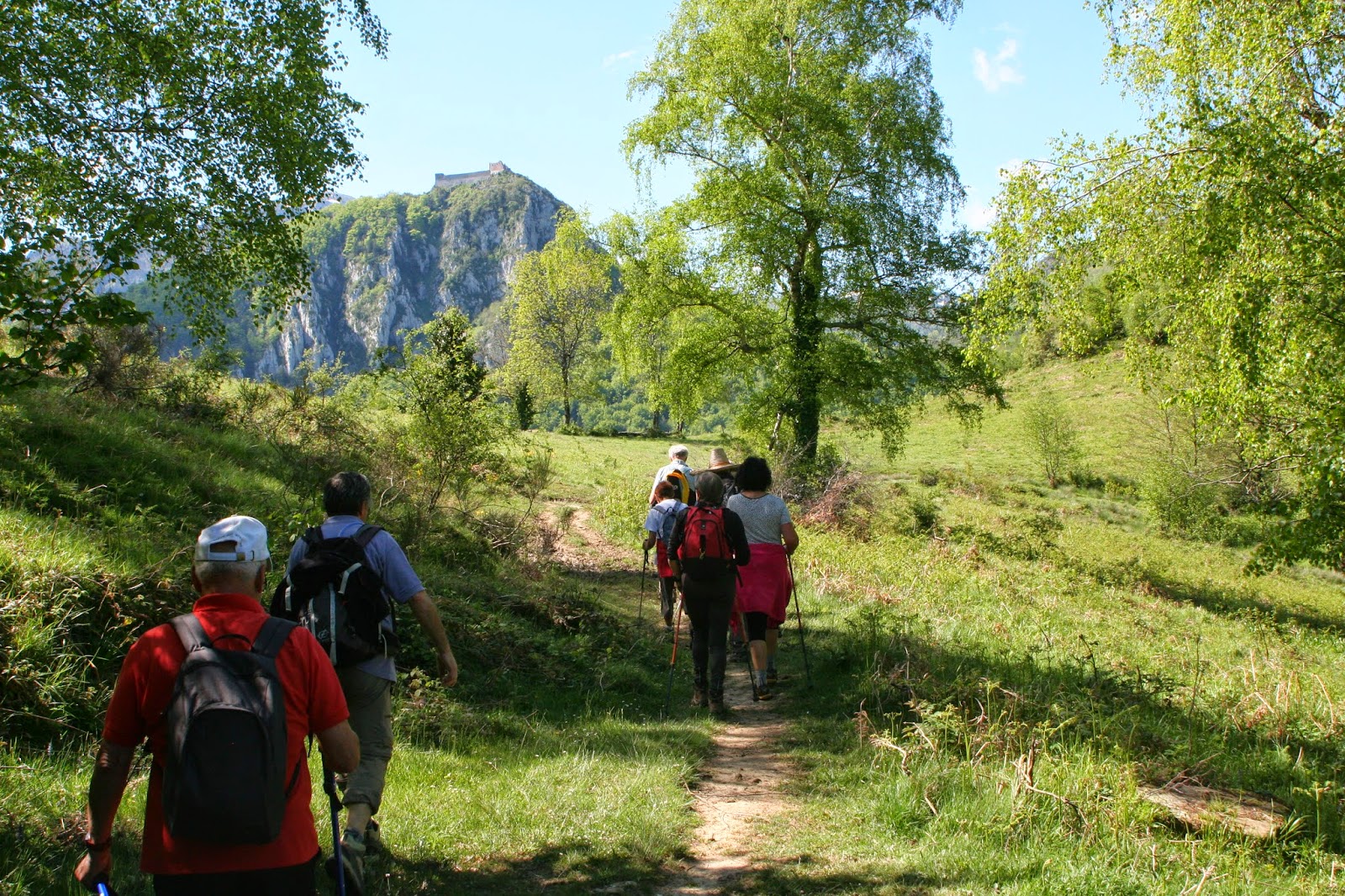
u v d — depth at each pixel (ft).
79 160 47.73
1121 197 39.96
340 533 14.26
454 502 47.67
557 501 74.18
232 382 61.98
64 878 11.87
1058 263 43.68
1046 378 235.61
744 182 83.66
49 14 45.44
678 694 28.96
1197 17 42.96
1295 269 36.45
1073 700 23.98
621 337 94.48
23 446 32.81
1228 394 39.24
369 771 13.64
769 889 14.23
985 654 30.86
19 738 16.34
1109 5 47.37
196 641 8.39
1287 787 20.85
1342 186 34.83
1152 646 40.96
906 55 87.15
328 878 13.51
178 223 52.90
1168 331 46.09
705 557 25.82
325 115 56.18
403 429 43.70
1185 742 23.13
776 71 84.33
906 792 18.06
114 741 8.35
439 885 13.67
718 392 94.68
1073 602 51.55
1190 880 14.60
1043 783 17.97
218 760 7.77
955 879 14.46
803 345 88.38
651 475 100.63
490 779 18.97
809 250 89.04
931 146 85.15
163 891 8.03
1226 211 36.81
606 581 47.14
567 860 15.07
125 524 29.19
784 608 28.48
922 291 86.94
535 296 247.70
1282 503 33.37
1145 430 130.00
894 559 55.52
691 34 89.51
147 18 50.16
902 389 89.15
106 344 47.55
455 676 14.60
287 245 57.26
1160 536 120.88
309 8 54.29
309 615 13.32
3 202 43.62
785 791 19.66
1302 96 40.01
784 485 78.89
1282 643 47.96
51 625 18.53
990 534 78.69
